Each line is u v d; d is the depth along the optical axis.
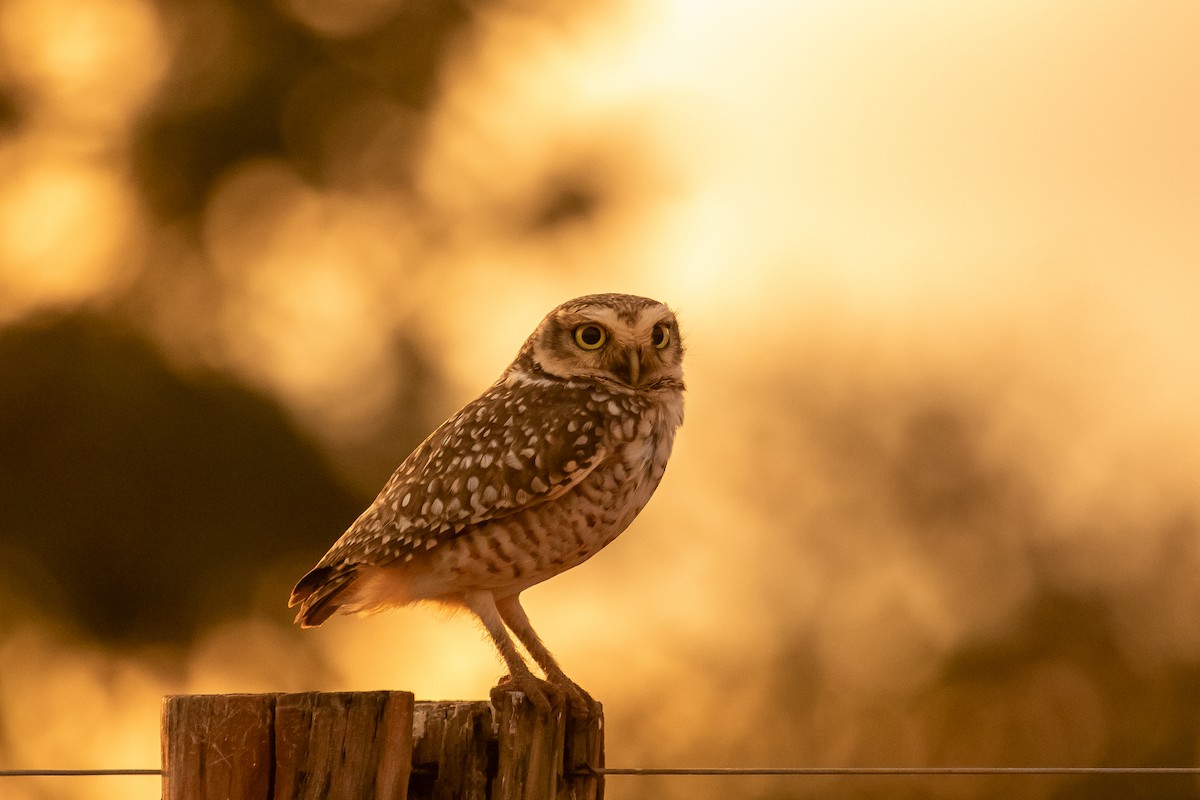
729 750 16.27
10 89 19.36
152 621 17.75
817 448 16.94
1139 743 16.66
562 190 19.45
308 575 7.15
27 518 17.62
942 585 17.08
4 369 18.25
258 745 5.28
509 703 5.69
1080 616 16.97
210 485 17.75
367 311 19.89
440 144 20.50
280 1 19.84
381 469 18.28
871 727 16.50
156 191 19.36
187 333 18.95
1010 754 16.58
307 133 19.61
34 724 18.17
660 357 7.20
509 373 7.41
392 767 5.30
